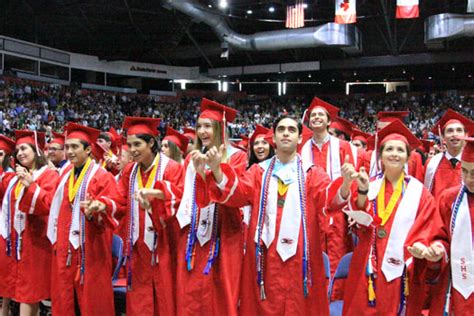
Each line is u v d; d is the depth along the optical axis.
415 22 25.48
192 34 30.39
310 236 3.30
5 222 4.88
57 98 26.56
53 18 23.67
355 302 3.32
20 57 25.86
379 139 3.63
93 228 4.27
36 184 4.46
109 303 4.30
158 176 4.12
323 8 24.09
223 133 3.89
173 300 3.93
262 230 3.36
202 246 3.73
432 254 2.92
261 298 3.31
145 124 4.17
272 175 3.42
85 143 4.45
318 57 32.59
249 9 24.89
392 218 3.32
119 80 34.22
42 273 4.72
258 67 33.00
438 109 32.44
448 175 5.29
